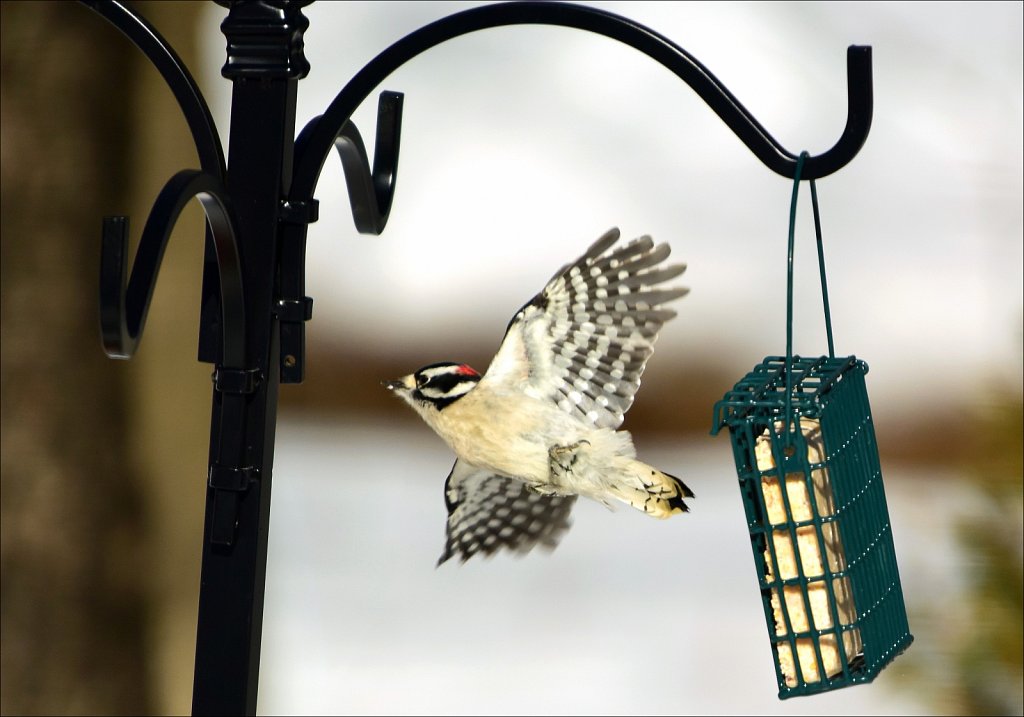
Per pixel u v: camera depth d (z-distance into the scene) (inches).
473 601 592.4
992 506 291.1
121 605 386.9
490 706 482.0
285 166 192.4
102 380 387.9
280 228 192.2
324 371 844.0
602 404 244.7
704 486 764.6
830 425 225.3
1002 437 291.6
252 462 189.3
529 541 276.1
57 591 382.3
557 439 243.0
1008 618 287.6
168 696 394.0
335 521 689.6
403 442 837.2
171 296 403.5
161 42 188.5
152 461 395.5
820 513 225.8
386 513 708.0
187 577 402.0
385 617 569.6
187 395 406.3
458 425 247.3
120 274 158.9
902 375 784.3
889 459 773.9
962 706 289.6
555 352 245.3
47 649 380.5
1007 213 800.9
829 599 219.6
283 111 190.7
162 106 396.2
